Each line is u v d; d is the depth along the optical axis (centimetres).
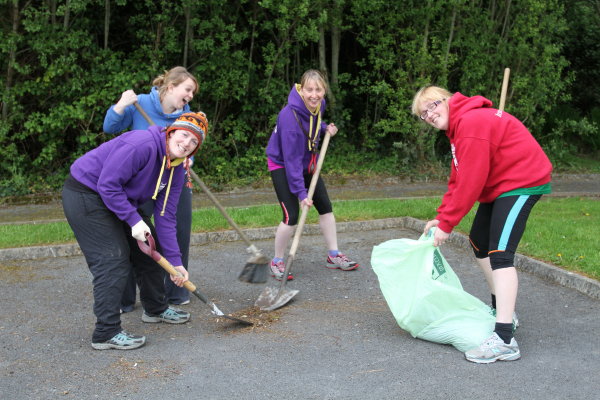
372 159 1280
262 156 1175
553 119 1457
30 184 1037
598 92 1636
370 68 1355
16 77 1058
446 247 659
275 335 419
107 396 331
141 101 446
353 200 902
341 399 324
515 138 378
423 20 1166
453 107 385
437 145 1366
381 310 471
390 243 420
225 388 338
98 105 1049
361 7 1138
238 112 1215
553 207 841
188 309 479
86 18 1055
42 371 363
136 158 370
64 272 574
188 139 376
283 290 488
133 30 1144
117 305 393
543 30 1300
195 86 449
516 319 420
